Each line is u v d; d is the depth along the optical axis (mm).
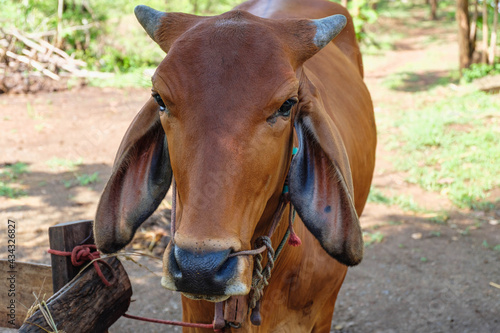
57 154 7633
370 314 4234
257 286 2115
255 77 1692
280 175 1923
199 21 1953
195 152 1643
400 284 4656
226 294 1609
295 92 1757
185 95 1674
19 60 11664
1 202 6008
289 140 1939
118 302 2354
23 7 12414
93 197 6258
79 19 13258
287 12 3650
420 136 8109
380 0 29188
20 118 9227
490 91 10992
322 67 3422
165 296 4418
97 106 10086
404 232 5605
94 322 2246
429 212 6039
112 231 2104
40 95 10859
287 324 2578
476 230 5641
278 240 2230
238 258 1649
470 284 4637
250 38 1754
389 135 8461
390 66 15516
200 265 1560
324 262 2637
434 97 11070
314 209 1999
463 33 12805
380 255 5160
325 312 2920
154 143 2137
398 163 7324
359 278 4766
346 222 1947
